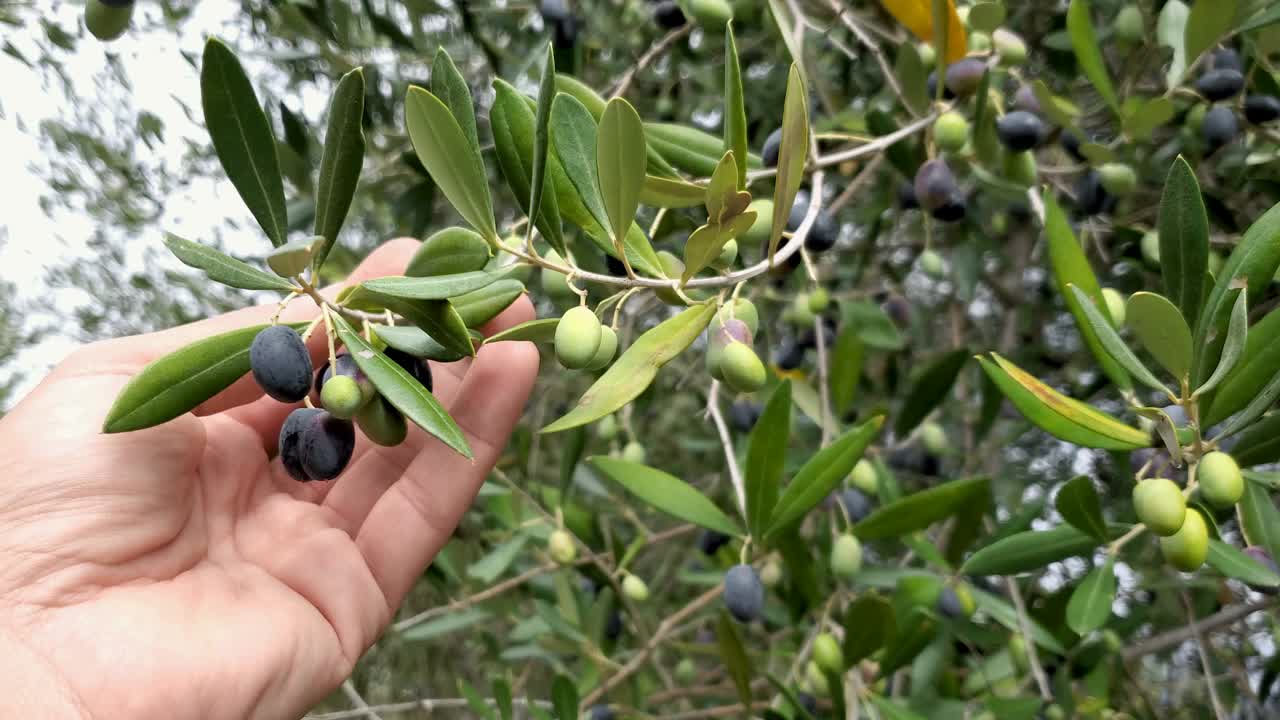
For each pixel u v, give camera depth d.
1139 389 0.53
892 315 0.60
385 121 0.60
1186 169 0.25
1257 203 0.50
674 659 0.79
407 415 0.20
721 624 0.42
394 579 0.35
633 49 0.62
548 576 0.63
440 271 0.23
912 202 0.45
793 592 0.46
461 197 0.23
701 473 0.87
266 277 0.22
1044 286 0.67
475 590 0.63
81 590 0.27
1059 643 0.45
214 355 0.21
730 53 0.23
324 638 0.32
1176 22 0.41
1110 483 0.64
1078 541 0.35
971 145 0.41
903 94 0.38
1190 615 0.49
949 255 0.65
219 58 0.21
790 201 0.23
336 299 0.23
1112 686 0.51
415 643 0.85
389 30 0.53
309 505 0.35
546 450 0.84
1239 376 0.25
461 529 0.65
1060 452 0.74
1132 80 0.45
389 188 0.63
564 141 0.24
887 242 0.68
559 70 0.49
